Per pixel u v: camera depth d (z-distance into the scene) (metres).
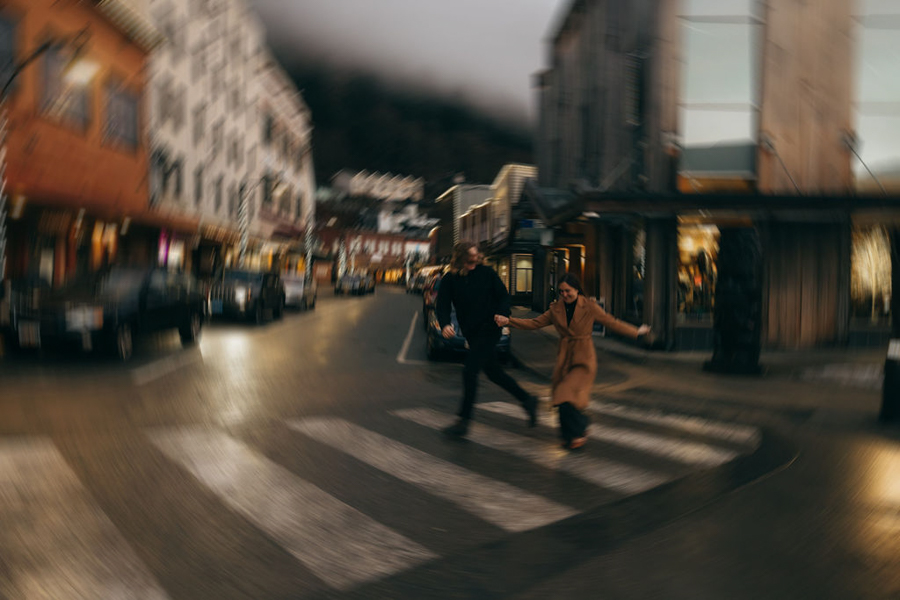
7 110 18.86
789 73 15.48
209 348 14.41
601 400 8.99
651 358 13.97
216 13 38.12
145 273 13.57
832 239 15.88
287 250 59.06
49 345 11.45
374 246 118.75
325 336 18.08
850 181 15.54
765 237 15.70
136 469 5.22
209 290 21.44
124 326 11.84
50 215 21.94
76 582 3.31
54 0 21.08
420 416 7.62
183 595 3.21
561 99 25.28
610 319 6.32
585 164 22.06
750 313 11.80
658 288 15.49
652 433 7.03
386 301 44.38
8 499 4.45
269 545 3.85
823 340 15.97
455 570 3.58
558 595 3.31
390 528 4.18
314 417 7.41
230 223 42.38
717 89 15.61
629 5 17.44
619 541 4.03
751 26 15.48
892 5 15.52
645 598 3.29
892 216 14.95
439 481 5.18
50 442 5.94
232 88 41.69
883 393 7.81
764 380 11.13
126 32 25.77
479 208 51.31
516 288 36.69
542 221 19.17
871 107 15.56
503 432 6.93
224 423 6.97
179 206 33.59
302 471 5.32
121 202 26.44
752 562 3.74
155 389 9.02
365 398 8.78
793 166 15.56
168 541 3.85
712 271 15.80
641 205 14.12
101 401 8.01
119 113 26.20
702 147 15.62
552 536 4.10
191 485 4.88
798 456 6.13
